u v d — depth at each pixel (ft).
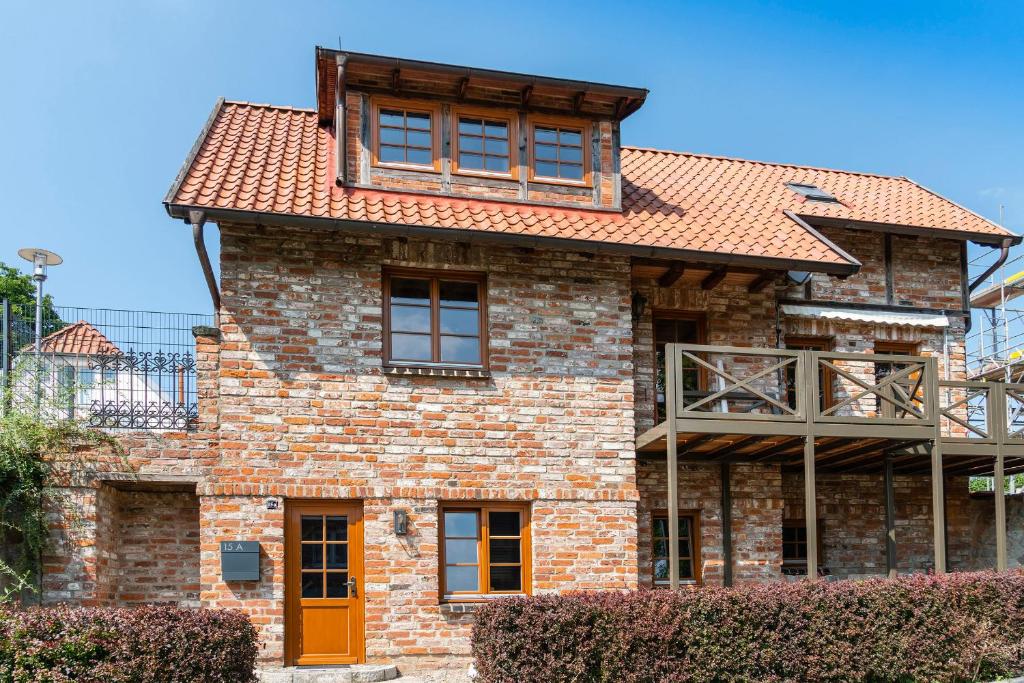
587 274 41.29
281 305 37.83
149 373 37.96
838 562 46.98
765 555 43.62
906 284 49.55
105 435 36.68
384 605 37.01
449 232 37.70
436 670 36.99
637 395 43.32
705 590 34.32
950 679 35.45
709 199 47.83
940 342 49.65
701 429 38.14
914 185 56.44
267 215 35.99
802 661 33.81
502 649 30.94
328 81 42.37
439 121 41.68
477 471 38.73
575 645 31.32
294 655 36.55
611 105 43.52
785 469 46.60
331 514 37.63
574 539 39.27
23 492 35.50
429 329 39.93
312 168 41.63
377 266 39.06
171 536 39.68
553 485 39.37
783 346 46.83
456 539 38.83
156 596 39.14
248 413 36.88
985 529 49.16
